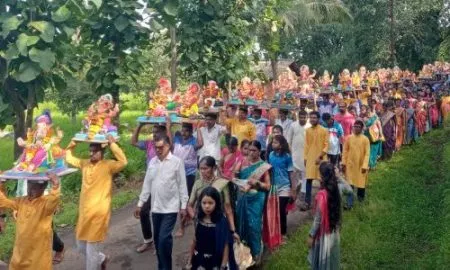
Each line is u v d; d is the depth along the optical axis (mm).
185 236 7688
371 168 11633
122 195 10422
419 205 8180
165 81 7730
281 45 26547
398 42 27406
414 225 7258
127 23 11469
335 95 13695
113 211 9445
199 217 5078
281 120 9977
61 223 8703
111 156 9945
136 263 6793
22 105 9914
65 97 19031
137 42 12164
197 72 13789
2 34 8891
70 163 5887
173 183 5820
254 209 5922
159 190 5805
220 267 5035
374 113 11797
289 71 13453
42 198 5156
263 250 6531
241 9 14227
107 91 12172
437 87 20281
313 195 9906
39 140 5094
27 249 5125
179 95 7762
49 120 5273
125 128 13641
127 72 12312
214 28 13328
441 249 5891
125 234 7984
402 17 26516
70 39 9805
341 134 10602
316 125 8930
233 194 5715
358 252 6500
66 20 9320
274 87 12812
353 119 11633
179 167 5855
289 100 11758
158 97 7551
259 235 5980
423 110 16281
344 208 8547
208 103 8953
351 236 7066
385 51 26484
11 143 17672
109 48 12156
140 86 21906
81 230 5746
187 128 7590
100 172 5781
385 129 12789
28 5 9109
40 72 9141
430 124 17188
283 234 7254
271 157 7230
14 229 8344
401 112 14164
